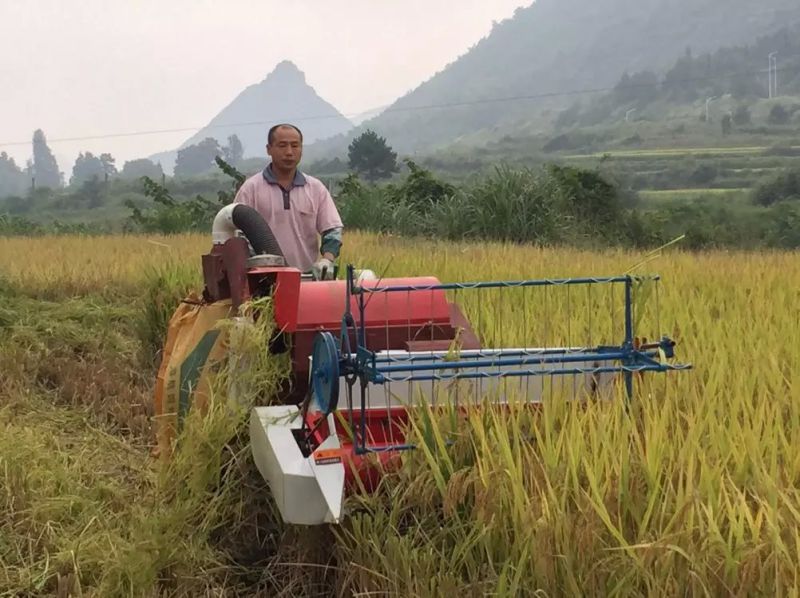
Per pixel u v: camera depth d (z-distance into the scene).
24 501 4.58
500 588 3.05
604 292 7.09
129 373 8.14
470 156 134.12
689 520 3.11
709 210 34.16
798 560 2.81
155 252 14.77
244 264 4.69
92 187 87.06
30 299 11.11
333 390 3.66
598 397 4.12
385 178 77.94
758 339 6.07
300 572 3.94
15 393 7.05
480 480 3.46
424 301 4.77
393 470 3.85
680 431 3.86
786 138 115.75
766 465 3.77
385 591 3.38
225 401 4.33
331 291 4.77
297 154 5.91
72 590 3.87
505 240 20.94
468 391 4.02
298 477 3.57
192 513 4.01
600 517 3.16
